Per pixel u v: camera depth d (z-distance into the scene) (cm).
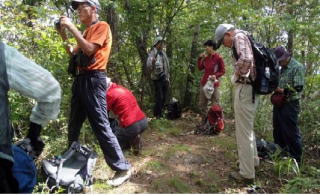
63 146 409
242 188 363
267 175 394
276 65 355
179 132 594
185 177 387
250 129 362
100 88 339
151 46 751
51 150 393
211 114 595
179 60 806
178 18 744
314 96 539
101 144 345
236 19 670
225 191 356
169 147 486
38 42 411
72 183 322
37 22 422
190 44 798
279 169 386
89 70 336
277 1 632
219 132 594
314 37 546
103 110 342
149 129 597
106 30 340
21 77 156
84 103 340
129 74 748
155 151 465
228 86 841
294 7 582
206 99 634
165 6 678
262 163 425
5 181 158
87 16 340
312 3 562
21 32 404
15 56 157
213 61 628
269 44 631
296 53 617
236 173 383
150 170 399
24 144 173
